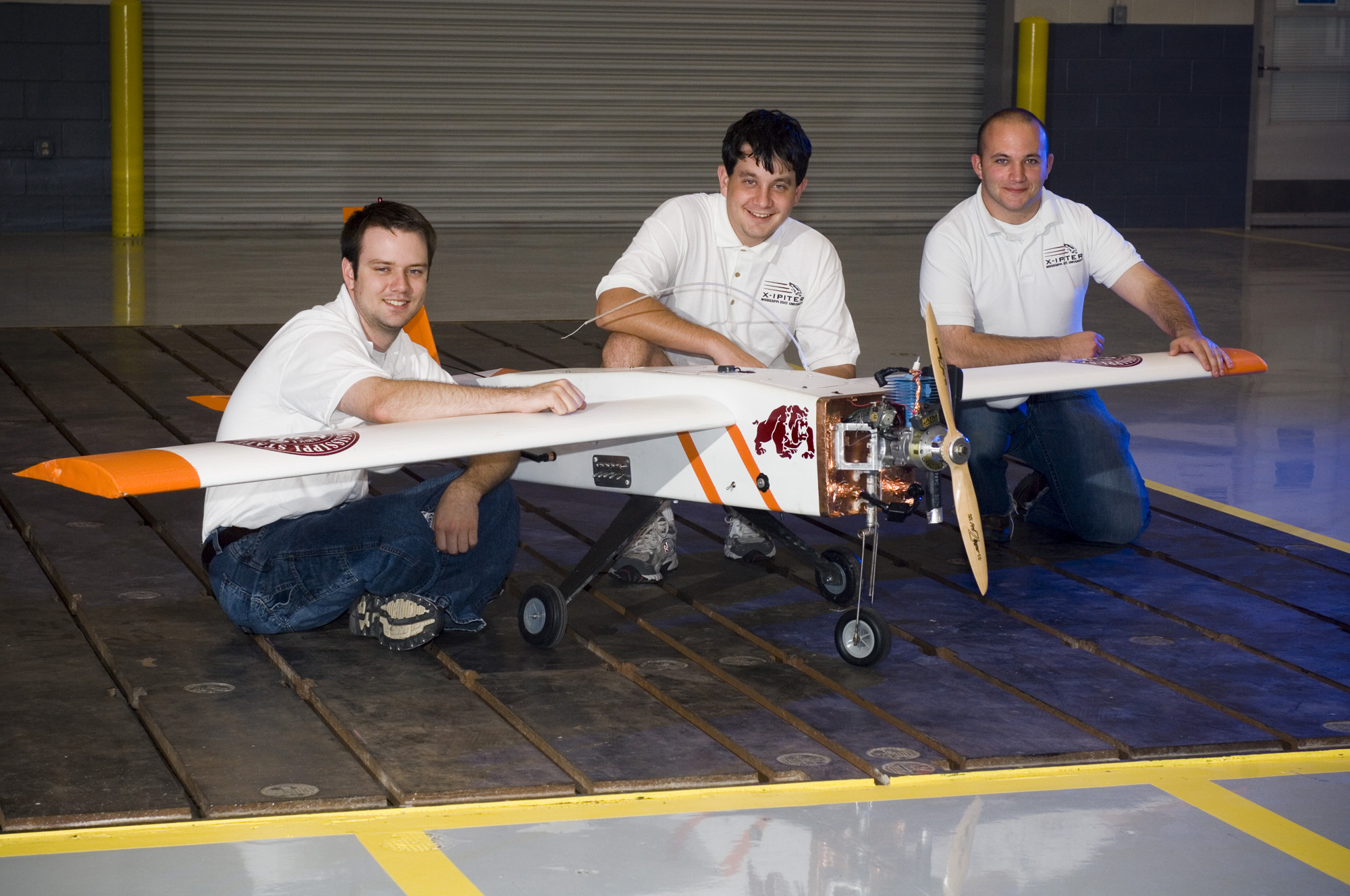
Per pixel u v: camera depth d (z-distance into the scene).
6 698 3.01
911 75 15.30
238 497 3.36
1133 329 9.40
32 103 12.98
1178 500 5.08
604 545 3.59
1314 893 2.40
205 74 13.38
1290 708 3.20
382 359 3.35
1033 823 2.62
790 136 3.79
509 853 2.43
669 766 2.78
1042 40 15.27
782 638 3.56
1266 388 7.36
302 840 2.45
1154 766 2.90
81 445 5.26
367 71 13.76
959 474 3.24
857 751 2.89
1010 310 4.53
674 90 14.62
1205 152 16.20
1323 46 16.42
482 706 3.07
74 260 11.38
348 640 3.46
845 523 4.68
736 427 3.28
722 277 4.05
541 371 3.78
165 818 2.50
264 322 8.73
